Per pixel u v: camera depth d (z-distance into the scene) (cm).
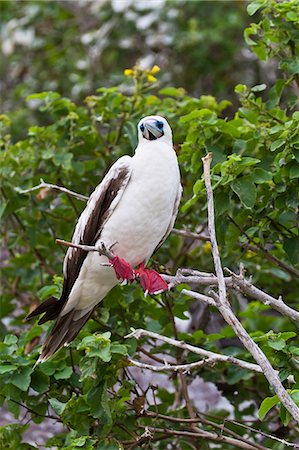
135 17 1812
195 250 1287
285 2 1049
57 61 1894
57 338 981
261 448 983
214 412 1183
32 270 1284
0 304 1299
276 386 782
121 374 1091
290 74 1080
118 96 1243
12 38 1927
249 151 1079
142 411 975
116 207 950
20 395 997
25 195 1216
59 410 937
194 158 1065
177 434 994
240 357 1103
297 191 1033
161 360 1109
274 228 1100
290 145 992
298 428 1014
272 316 1428
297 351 886
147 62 1825
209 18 1836
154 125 955
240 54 1853
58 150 1220
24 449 1000
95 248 852
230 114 1830
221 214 1023
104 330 1070
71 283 985
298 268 1147
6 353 981
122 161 955
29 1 1964
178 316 1123
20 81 1956
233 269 1173
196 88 1848
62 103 1266
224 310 798
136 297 1082
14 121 1683
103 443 938
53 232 1264
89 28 1928
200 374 1147
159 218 956
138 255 974
